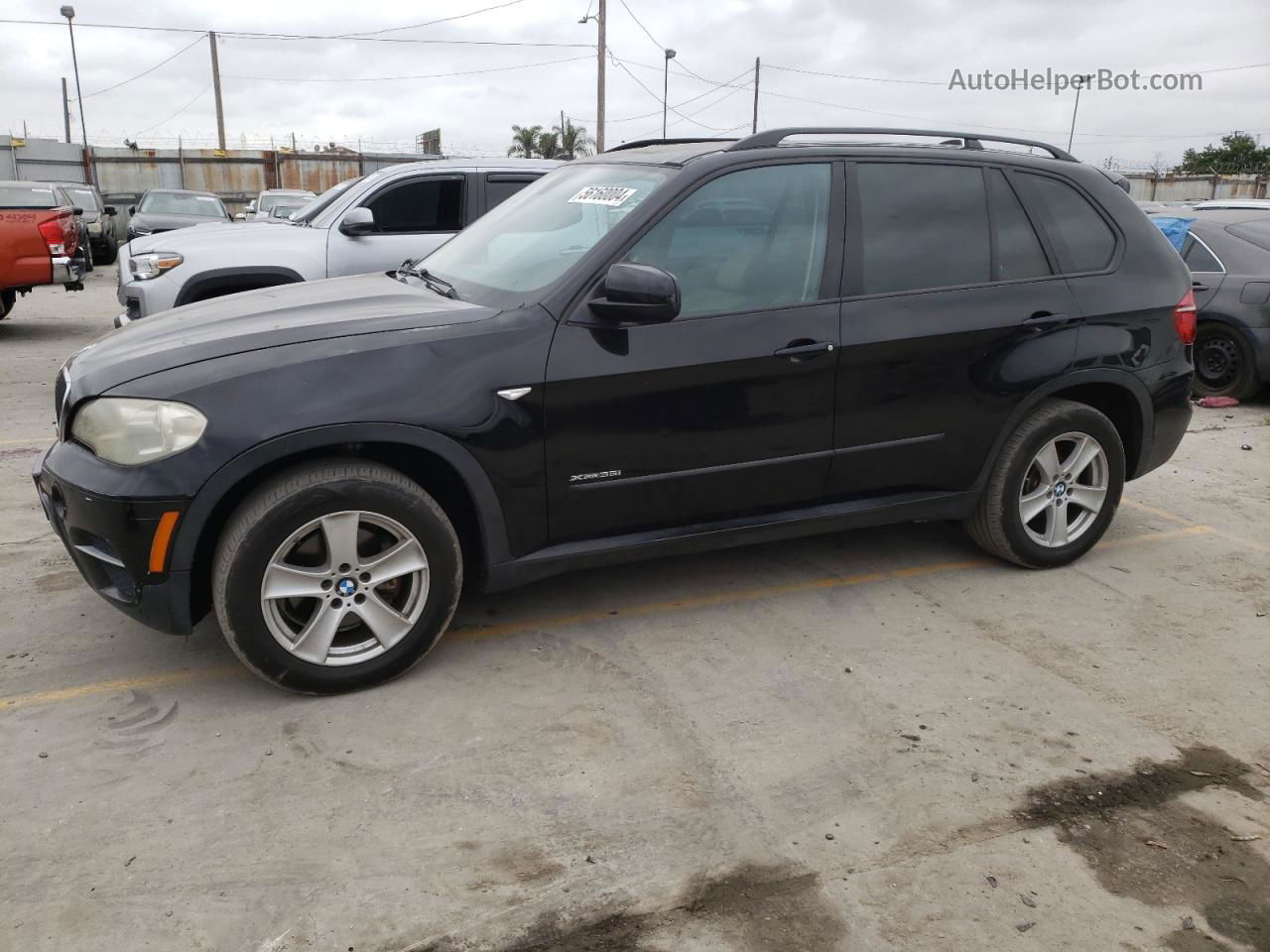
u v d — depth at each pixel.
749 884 2.52
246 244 7.21
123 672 3.51
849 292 3.86
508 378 3.34
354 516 3.21
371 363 3.22
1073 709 3.38
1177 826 2.78
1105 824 2.78
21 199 15.23
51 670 3.51
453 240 4.56
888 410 3.95
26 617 3.90
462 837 2.67
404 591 3.44
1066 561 4.56
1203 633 3.99
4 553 4.53
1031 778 2.98
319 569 3.22
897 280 3.95
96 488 3.05
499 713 3.29
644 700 3.38
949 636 3.91
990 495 4.32
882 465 4.02
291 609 3.40
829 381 3.81
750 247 3.73
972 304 4.05
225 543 3.11
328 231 7.36
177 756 3.01
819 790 2.90
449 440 3.27
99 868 2.53
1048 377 4.20
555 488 3.50
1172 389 4.55
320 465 3.19
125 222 25.81
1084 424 4.36
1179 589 4.41
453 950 2.29
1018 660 3.72
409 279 4.29
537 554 3.56
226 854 2.59
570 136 49.38
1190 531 5.20
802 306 3.76
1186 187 37.38
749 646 3.79
